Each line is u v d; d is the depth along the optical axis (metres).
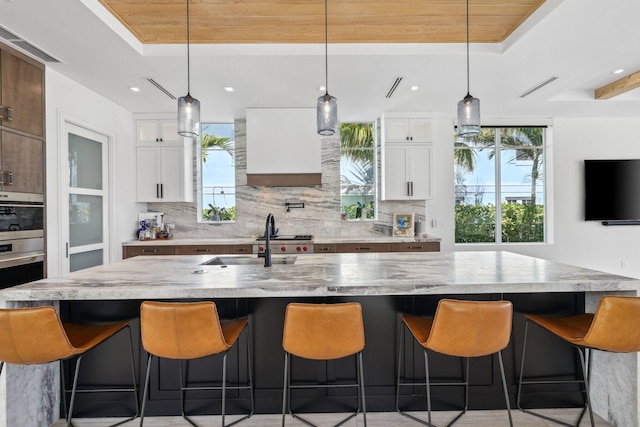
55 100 3.09
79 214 3.49
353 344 1.57
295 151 4.30
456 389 2.09
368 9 2.46
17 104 2.67
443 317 1.57
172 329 1.52
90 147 3.68
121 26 2.54
